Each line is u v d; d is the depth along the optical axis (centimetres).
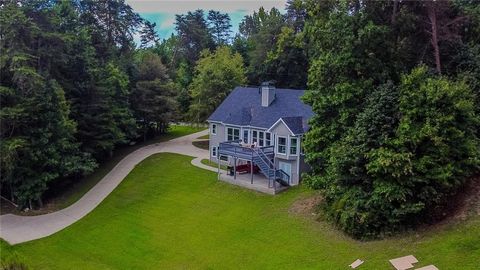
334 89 2264
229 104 3959
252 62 6094
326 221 2200
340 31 2189
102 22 5147
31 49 3155
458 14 2348
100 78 3906
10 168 2827
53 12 3331
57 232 2633
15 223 2812
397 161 1745
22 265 2020
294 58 5556
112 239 2483
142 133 5138
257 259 1992
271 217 2452
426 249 1669
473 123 1908
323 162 2367
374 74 2158
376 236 1900
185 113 5503
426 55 2283
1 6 3053
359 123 1972
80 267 2147
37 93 2991
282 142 3069
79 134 3694
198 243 2291
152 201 3066
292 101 3503
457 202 1903
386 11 2245
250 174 3353
